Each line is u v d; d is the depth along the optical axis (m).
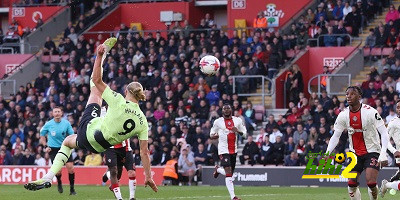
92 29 97.19
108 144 30.14
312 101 72.19
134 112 30.14
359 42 86.06
